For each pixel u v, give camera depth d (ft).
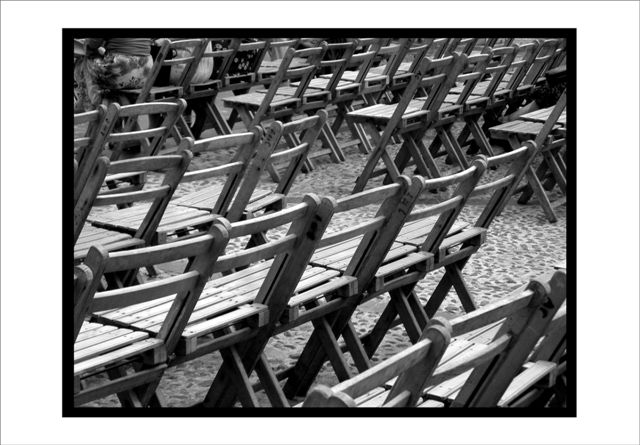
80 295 10.39
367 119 25.50
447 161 29.99
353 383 8.17
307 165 28.63
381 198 13.42
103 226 16.62
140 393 12.01
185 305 11.60
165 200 16.08
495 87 28.35
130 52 28.04
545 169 26.94
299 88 28.68
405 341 16.63
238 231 11.44
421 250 15.66
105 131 17.70
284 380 15.05
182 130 29.04
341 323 14.46
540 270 20.38
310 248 12.60
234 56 29.99
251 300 13.08
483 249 21.76
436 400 11.28
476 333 13.20
